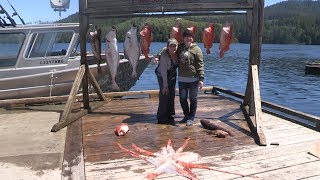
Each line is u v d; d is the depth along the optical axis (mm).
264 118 7184
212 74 33062
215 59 53344
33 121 7219
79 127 6652
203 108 8156
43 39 9445
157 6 6996
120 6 7141
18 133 6363
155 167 4676
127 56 7305
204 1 6891
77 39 9703
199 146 5508
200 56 6430
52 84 9531
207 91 10266
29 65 9422
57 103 9062
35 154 5254
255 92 6578
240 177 4352
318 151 5137
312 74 34562
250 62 7043
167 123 6859
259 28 6871
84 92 7871
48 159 5039
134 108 8250
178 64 6582
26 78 9312
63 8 10164
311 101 20922
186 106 6746
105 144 5656
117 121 7074
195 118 7254
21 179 4375
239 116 7410
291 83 28516
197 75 6523
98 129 6508
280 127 6492
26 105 8875
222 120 7098
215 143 5652
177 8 6934
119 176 4426
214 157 5020
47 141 5871
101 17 7398
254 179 4293
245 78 29953
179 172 4484
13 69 9281
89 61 10711
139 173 4508
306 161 4836
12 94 9336
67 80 9625
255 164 4750
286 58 57812
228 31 6898
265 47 113562
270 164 4746
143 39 7145
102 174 4492
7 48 9250
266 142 5559
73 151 5320
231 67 40188
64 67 9586
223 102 8820
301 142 5629
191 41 6418
